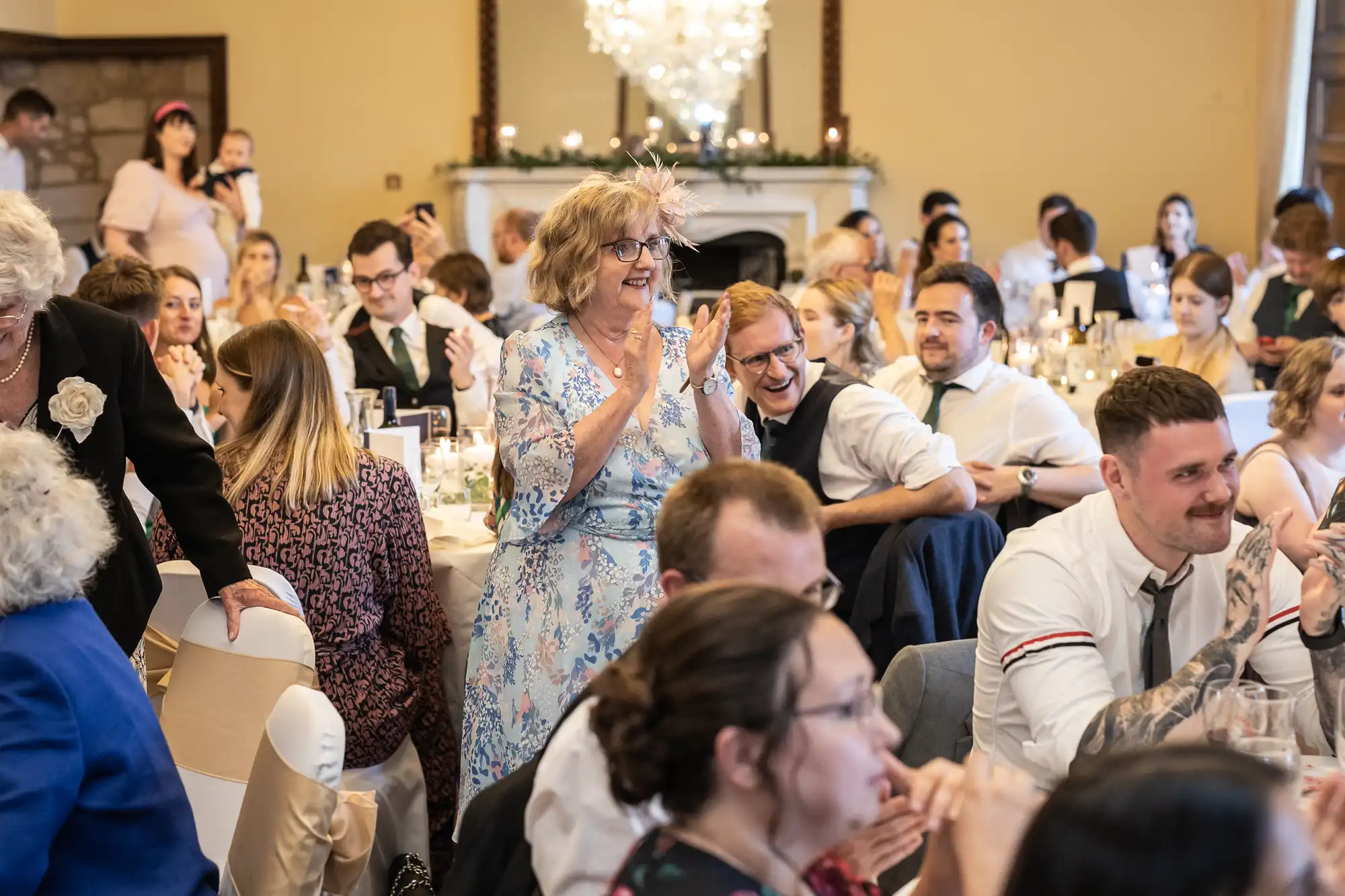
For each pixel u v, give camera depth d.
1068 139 9.73
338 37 10.01
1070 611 1.94
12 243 2.00
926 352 3.61
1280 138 9.17
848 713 1.01
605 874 1.31
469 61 9.99
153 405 2.34
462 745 2.41
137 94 10.04
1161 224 8.56
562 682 2.26
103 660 1.71
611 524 2.27
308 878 1.77
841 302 3.84
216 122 10.03
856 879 1.21
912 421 3.03
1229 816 0.77
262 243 6.16
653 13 8.58
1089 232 6.99
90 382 2.23
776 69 9.86
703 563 1.45
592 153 9.95
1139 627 1.99
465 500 3.79
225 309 6.21
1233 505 1.90
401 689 2.81
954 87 9.77
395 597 2.88
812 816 1.01
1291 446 2.86
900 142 9.84
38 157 9.93
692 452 2.31
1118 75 9.63
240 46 10.02
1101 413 1.95
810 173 9.52
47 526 1.68
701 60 8.71
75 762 1.61
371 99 10.05
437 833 3.03
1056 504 3.53
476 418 4.83
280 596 2.34
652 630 1.06
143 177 7.26
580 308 2.30
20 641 1.65
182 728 2.16
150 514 3.32
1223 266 4.98
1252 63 9.48
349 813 1.93
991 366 3.66
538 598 2.28
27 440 1.74
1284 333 6.16
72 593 1.72
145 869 1.68
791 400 3.08
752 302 3.02
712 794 1.02
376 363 5.11
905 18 9.76
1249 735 1.57
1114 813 0.79
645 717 1.03
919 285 3.67
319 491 2.74
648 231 2.26
